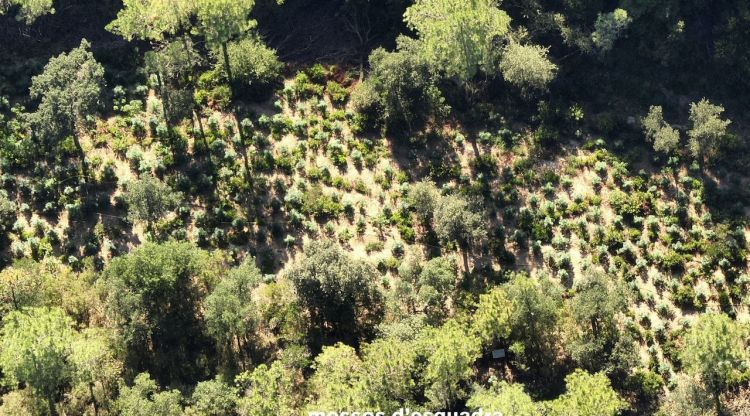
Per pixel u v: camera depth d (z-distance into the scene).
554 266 82.00
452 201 80.06
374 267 81.38
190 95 86.88
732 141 88.38
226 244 81.75
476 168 87.50
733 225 84.06
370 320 78.12
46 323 68.75
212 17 81.31
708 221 84.44
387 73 86.50
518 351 74.69
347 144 88.25
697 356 71.50
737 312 79.75
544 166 87.88
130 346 75.00
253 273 75.62
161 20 83.81
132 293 74.38
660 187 86.56
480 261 82.19
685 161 87.81
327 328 77.88
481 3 82.44
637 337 78.31
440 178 86.81
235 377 72.31
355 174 86.62
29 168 84.69
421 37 85.94
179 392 70.12
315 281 75.31
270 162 86.00
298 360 74.12
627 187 86.19
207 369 75.12
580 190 86.38
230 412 69.75
